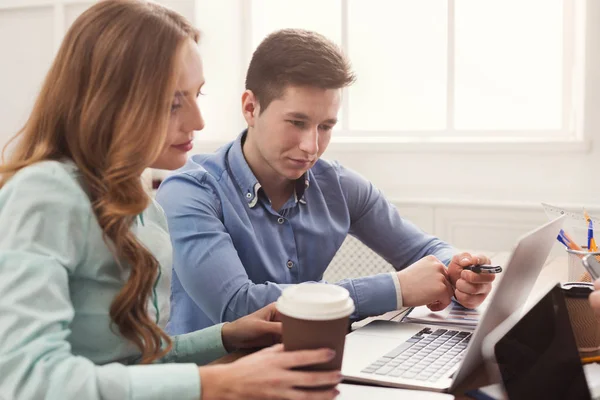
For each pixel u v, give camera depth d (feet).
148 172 8.72
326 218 4.98
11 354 2.27
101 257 2.75
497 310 2.86
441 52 10.12
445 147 9.54
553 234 3.57
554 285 2.64
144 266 2.82
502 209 9.16
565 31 9.27
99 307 2.81
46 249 2.51
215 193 4.58
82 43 2.81
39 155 2.78
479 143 9.34
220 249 4.22
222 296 4.07
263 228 4.69
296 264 4.81
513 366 2.57
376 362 3.05
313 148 4.25
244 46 10.95
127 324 2.82
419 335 3.51
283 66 4.18
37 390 2.25
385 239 5.38
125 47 2.76
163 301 3.33
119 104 2.76
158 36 2.82
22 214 2.51
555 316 2.60
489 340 2.68
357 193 5.31
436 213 9.54
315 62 4.14
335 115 4.32
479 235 9.35
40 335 2.34
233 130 11.06
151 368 2.40
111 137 2.77
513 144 9.18
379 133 10.49
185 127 3.09
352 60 10.57
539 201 9.15
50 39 11.89
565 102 9.38
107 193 2.71
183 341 3.46
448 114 10.02
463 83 9.99
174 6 11.01
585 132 8.84
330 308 2.25
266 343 3.51
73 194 2.65
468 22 9.86
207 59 10.93
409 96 10.37
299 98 4.16
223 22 10.91
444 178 9.66
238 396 2.31
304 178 4.86
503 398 2.62
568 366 2.55
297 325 2.27
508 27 9.69
